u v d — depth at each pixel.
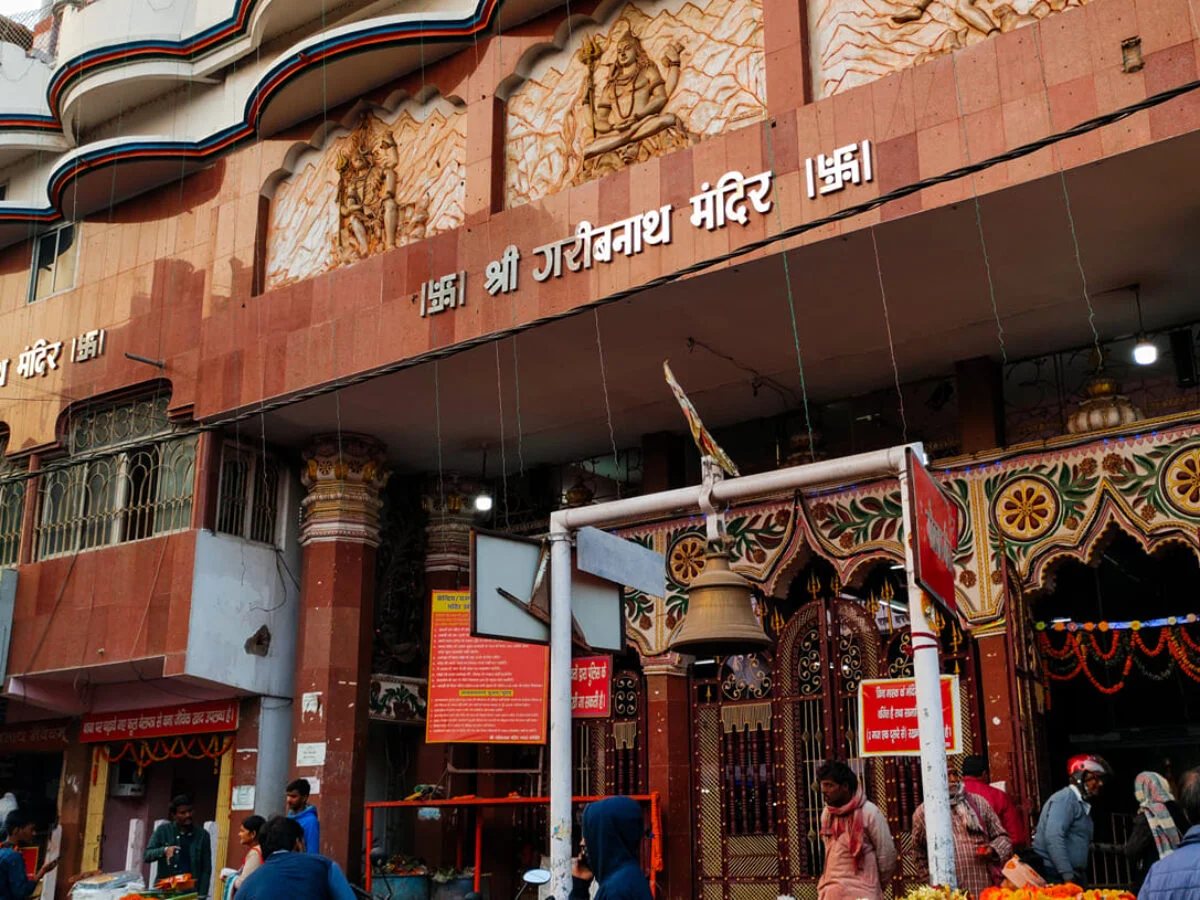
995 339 9.51
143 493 11.70
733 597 5.61
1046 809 6.54
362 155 10.84
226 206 11.67
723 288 8.52
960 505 9.23
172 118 12.77
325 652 11.02
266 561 11.53
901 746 7.81
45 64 14.70
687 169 8.54
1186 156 6.91
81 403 12.35
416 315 9.84
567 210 9.13
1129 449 8.52
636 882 3.60
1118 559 10.25
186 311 11.69
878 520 9.52
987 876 6.24
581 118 9.44
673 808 10.02
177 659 10.68
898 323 9.19
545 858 10.66
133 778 12.77
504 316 9.30
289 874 4.62
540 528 12.20
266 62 12.09
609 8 9.48
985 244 7.94
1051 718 10.23
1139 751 9.94
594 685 9.97
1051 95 7.16
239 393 10.88
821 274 8.32
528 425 11.28
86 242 13.00
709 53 8.83
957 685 8.32
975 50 7.49
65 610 11.81
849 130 7.84
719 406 10.88
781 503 10.05
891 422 10.49
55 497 12.52
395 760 12.41
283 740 11.34
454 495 12.49
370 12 11.41
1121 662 10.04
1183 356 9.31
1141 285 8.63
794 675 9.93
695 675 10.56
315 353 10.43
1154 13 6.91
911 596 5.12
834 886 5.62
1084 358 9.70
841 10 8.20
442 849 11.39
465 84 10.14
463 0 10.72
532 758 11.46
